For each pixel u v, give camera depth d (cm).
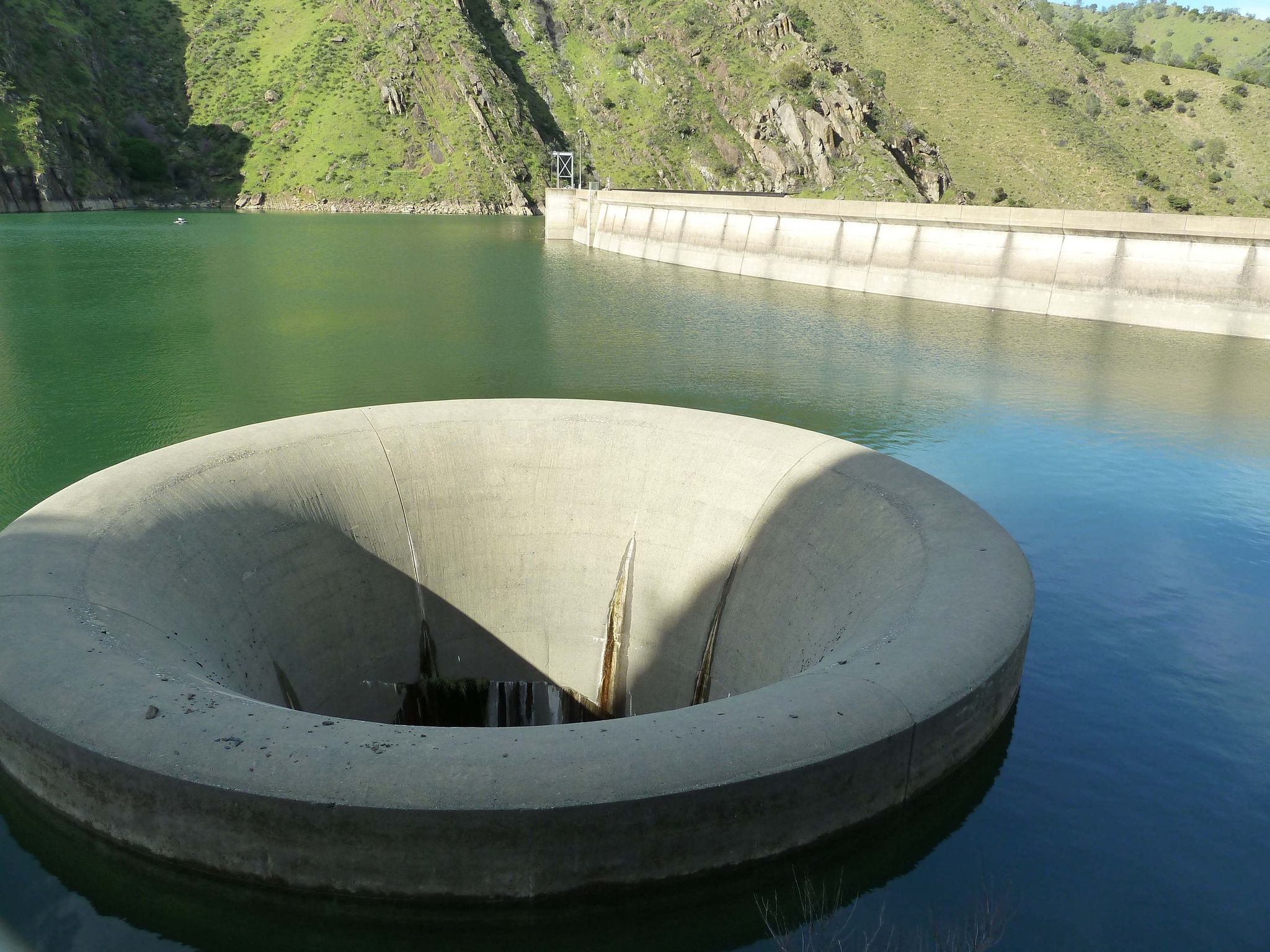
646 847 1115
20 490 3005
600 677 2380
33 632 1339
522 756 1120
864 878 1257
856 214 7162
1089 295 5900
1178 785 1525
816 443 2220
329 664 2114
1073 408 3975
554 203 11462
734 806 1137
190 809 1114
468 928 1123
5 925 1168
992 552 1655
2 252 8450
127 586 1602
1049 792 1484
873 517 1927
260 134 16738
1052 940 1203
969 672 1351
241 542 1964
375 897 1113
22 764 1238
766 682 1967
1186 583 2348
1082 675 1875
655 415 2433
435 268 8369
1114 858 1352
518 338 5319
